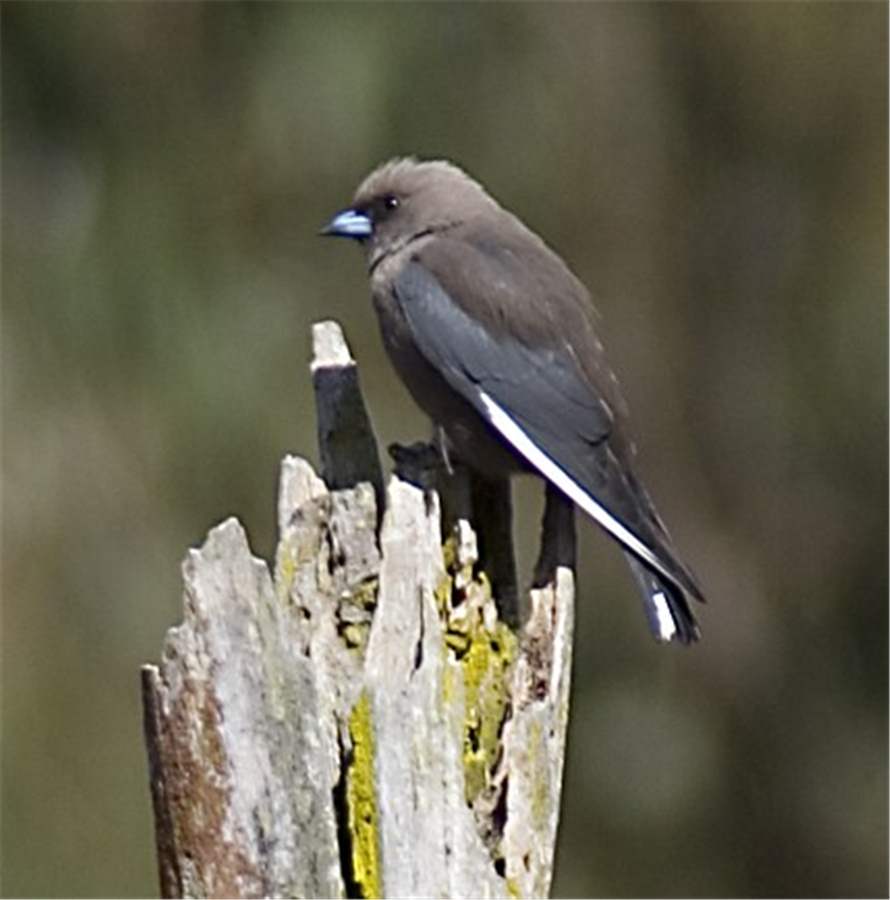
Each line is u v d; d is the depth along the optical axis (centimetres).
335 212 1686
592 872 1836
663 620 939
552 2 1747
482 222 1066
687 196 1805
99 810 1683
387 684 777
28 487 1678
